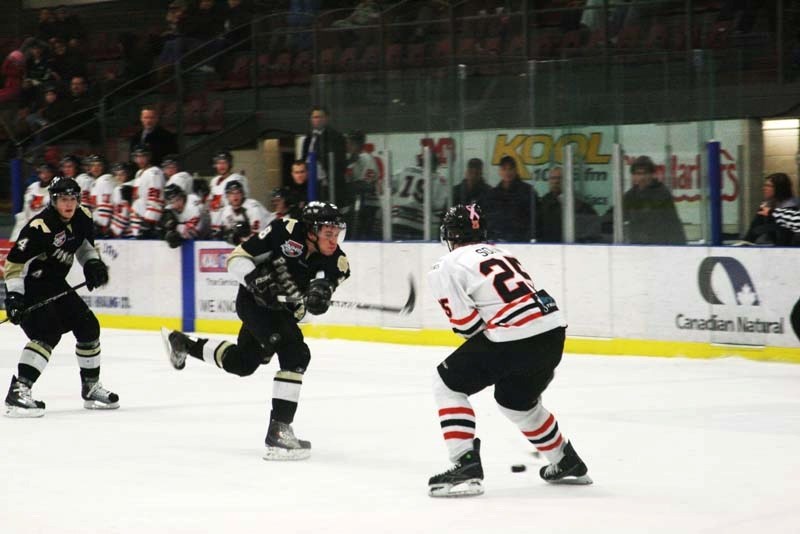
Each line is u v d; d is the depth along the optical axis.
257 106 31.25
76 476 11.85
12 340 25.66
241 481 11.55
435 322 22.95
